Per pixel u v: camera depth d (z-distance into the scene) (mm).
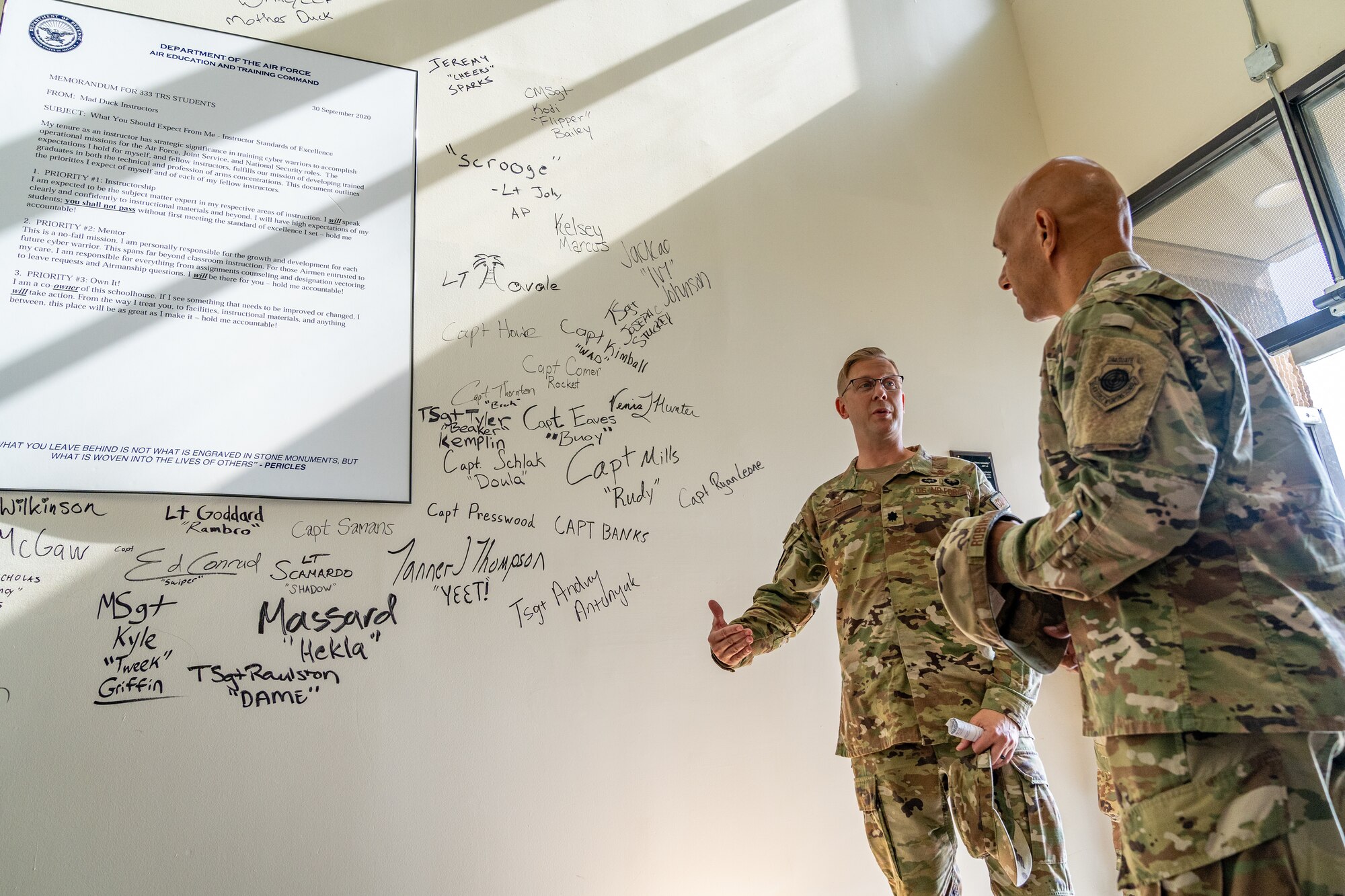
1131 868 1021
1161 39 3543
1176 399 1015
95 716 2016
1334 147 2971
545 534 2576
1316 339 2965
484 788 2299
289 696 2189
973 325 3486
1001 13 4207
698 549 2752
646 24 3312
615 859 2371
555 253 2865
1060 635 1203
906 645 2010
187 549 2193
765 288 3148
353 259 2578
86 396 2188
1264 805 921
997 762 1799
